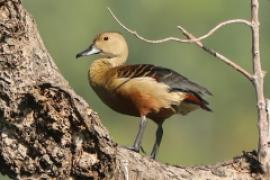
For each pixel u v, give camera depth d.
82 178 9.82
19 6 9.84
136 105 13.30
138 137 13.34
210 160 32.75
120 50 14.34
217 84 36.09
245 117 35.44
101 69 13.57
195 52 36.69
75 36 37.31
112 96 13.38
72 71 36.22
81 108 9.70
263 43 35.94
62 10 37.72
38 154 9.80
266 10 35.69
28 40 9.95
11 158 9.84
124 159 10.20
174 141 32.59
